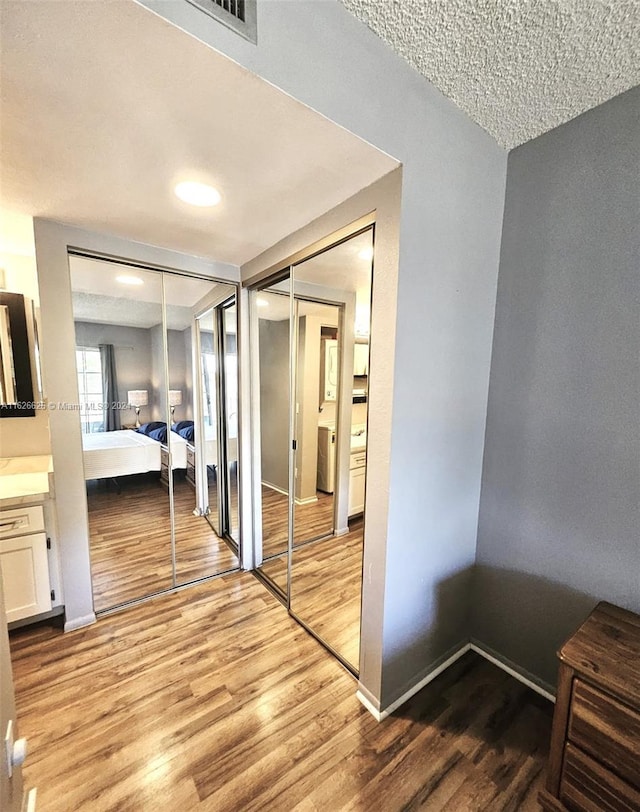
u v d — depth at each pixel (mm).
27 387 2178
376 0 941
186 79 838
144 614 2012
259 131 1026
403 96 1146
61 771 1181
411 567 1432
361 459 2332
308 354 2400
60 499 1810
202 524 2711
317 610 2029
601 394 1316
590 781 1002
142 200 1468
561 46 1062
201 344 2539
